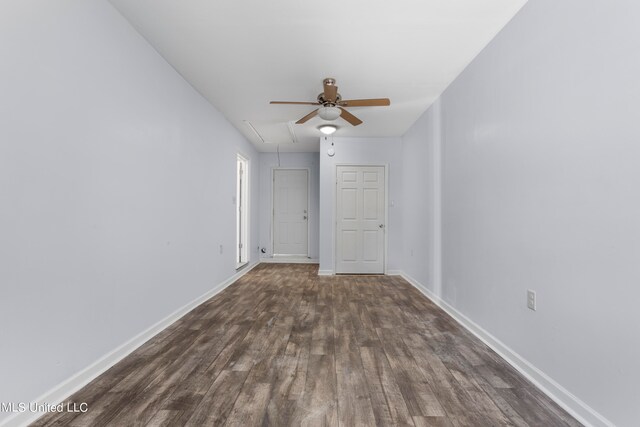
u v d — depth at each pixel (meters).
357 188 5.77
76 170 1.91
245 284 4.88
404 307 3.66
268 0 2.18
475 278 2.87
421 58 2.96
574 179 1.75
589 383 1.63
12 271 1.53
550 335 1.92
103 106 2.15
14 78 1.53
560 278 1.84
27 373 1.61
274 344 2.58
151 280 2.74
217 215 4.37
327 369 2.17
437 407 1.75
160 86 2.90
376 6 2.24
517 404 1.79
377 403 1.78
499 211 2.48
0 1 1.46
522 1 2.17
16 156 1.55
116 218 2.28
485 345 2.59
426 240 4.23
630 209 1.43
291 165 7.29
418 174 4.63
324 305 3.73
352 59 3.00
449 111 3.52
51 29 1.73
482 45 2.73
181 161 3.32
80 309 1.95
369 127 5.15
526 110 2.16
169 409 1.71
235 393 1.87
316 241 7.29
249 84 3.54
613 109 1.51
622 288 1.47
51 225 1.74
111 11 2.23
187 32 2.56
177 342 2.61
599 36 1.59
